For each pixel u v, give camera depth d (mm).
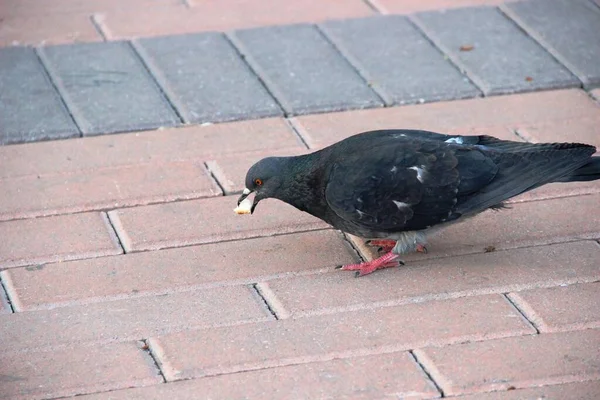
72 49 10102
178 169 8180
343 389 5703
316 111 9062
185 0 11195
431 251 7098
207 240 7281
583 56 9930
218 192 7867
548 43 10188
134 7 11039
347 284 6734
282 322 6336
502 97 9273
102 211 7645
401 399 5613
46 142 8602
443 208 6590
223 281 6801
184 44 10211
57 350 6109
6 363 5988
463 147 6707
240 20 10734
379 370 5852
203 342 6141
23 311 6512
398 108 9102
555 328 6184
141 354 6062
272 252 7141
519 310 6398
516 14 10789
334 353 6008
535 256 6992
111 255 7113
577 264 6875
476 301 6488
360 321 6316
